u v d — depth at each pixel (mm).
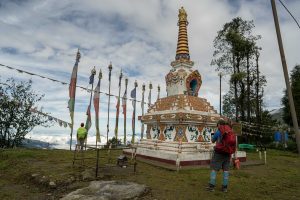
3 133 22984
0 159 14930
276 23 8172
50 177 9609
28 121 23469
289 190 9438
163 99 18641
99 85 20281
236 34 30547
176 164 13148
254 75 31672
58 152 17734
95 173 10508
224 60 32094
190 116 15750
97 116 20188
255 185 9906
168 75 19688
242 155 16359
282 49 7949
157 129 17938
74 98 18312
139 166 13172
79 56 18656
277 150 29766
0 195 8180
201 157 14180
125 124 22594
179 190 8664
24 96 23453
